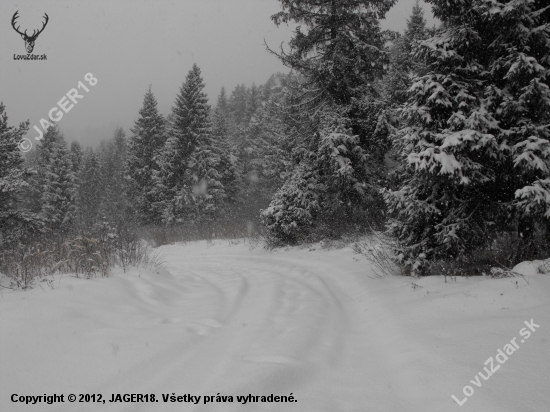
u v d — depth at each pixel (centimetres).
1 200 1054
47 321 404
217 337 430
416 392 300
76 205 3161
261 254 1422
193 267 1220
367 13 1309
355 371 358
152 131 3241
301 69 1427
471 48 641
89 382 310
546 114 590
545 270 495
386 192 680
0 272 606
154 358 357
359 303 615
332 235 1314
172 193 2834
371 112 1321
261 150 3641
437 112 654
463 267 619
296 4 1332
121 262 824
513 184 622
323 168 1334
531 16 603
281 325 480
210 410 273
